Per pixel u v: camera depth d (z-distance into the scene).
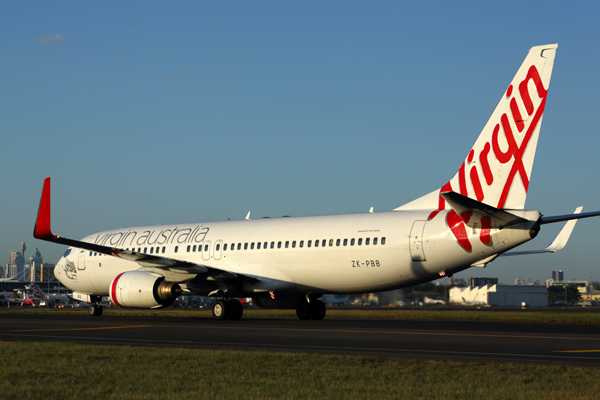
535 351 24.92
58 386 17.56
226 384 17.66
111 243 59.22
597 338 30.47
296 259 47.53
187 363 21.44
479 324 42.81
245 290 49.81
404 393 16.25
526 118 38.72
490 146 40.12
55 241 44.12
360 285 45.28
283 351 25.02
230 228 52.50
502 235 38.69
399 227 43.16
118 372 19.75
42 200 42.22
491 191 39.84
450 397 15.78
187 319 51.47
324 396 15.96
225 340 30.11
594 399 15.42
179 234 55.03
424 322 46.12
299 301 51.44
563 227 53.22
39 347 26.45
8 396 16.22
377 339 30.11
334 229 46.28
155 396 16.09
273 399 15.62
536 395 15.90
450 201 34.22
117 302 50.06
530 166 38.47
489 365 20.61
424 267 42.06
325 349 26.00
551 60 38.16
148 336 32.66
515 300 152.38
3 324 44.56
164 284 49.12
